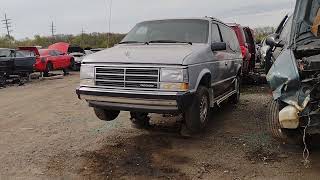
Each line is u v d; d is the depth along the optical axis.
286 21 8.16
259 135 6.50
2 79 15.83
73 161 5.32
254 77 13.35
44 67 20.33
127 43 7.04
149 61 5.57
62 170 4.98
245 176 4.74
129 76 5.65
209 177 4.72
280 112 4.88
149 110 5.64
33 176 4.79
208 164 5.16
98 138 6.49
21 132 7.02
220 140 6.26
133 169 5.00
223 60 7.51
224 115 8.23
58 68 22.05
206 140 6.27
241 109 8.86
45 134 6.84
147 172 4.89
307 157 5.33
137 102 5.60
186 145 6.02
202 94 6.14
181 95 5.41
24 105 10.32
